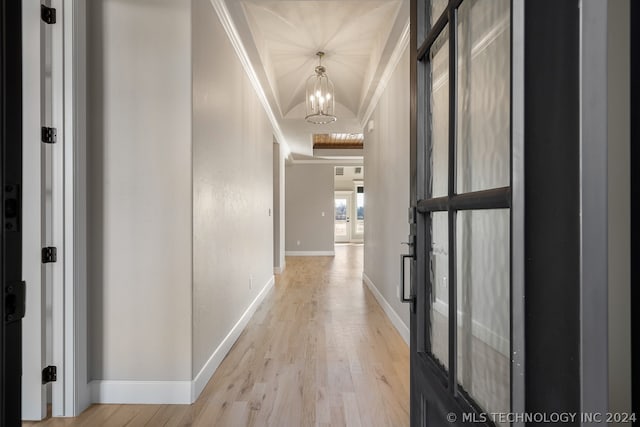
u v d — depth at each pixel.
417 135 1.08
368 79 4.44
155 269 2.18
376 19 3.35
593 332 0.46
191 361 2.16
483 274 0.79
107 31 2.19
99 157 2.18
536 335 0.51
